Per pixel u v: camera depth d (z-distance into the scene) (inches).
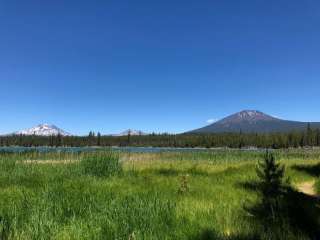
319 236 287.3
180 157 1459.2
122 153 1371.8
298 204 372.2
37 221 269.7
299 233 284.7
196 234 274.2
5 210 306.8
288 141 6781.5
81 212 311.9
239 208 373.1
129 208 310.7
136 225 279.3
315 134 6786.4
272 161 475.5
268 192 442.0
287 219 315.3
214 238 268.8
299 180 745.0
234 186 567.8
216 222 310.8
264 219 322.0
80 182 488.7
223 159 1438.2
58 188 414.0
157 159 1267.2
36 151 1286.9
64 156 1139.9
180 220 305.1
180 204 361.4
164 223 293.6
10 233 252.1
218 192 485.1
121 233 261.4
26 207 315.9
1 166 634.2
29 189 418.3
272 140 6998.0
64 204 327.0
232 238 269.7
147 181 554.9
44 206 311.1
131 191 423.5
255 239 268.7
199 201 394.3
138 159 1208.8
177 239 265.9
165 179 589.6
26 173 589.3
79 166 639.1
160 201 347.9
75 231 260.7
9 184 487.5
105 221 281.1
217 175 739.4
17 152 1172.5
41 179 533.0
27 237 245.1
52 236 251.9
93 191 411.2
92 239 252.4
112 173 623.2
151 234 263.6
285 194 433.4
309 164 1203.2
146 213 305.3
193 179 618.8
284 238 272.1
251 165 946.1
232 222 311.9
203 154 1692.9
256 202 396.5
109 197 371.2
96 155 664.4
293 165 1050.1
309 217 327.6
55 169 637.3
